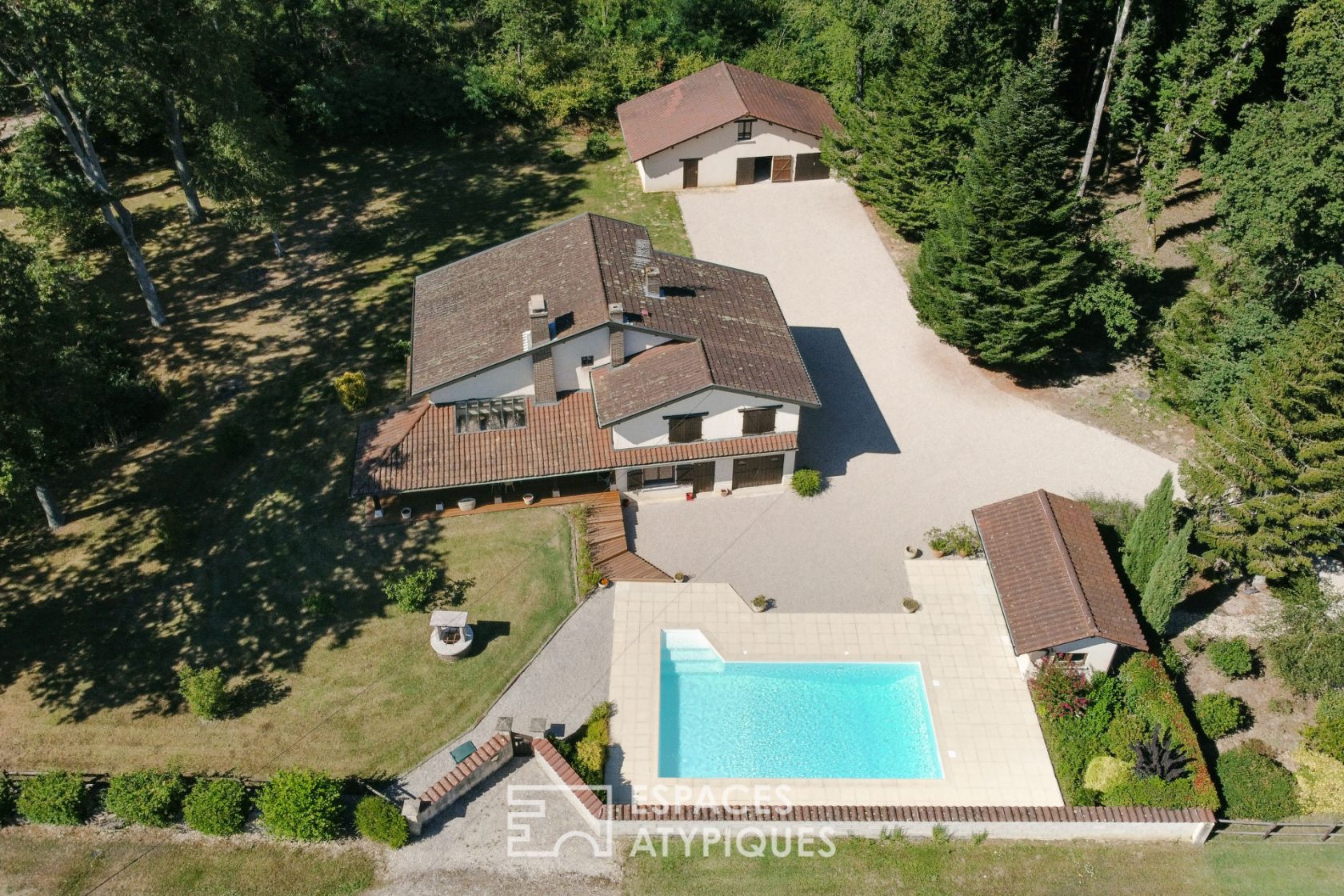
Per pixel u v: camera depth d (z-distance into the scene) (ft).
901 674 129.80
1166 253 197.26
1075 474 154.92
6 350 121.90
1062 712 120.88
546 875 109.40
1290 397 122.62
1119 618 124.36
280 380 171.63
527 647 131.64
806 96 233.14
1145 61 188.55
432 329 155.74
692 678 129.08
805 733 123.13
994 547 133.69
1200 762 114.73
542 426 147.74
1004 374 174.19
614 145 241.76
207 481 153.89
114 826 113.70
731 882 108.99
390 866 110.01
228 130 173.68
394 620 134.62
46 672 128.57
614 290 150.20
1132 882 108.68
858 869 110.11
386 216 215.10
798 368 149.38
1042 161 152.87
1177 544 121.90
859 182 210.38
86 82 161.27
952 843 112.27
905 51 194.29
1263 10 163.53
